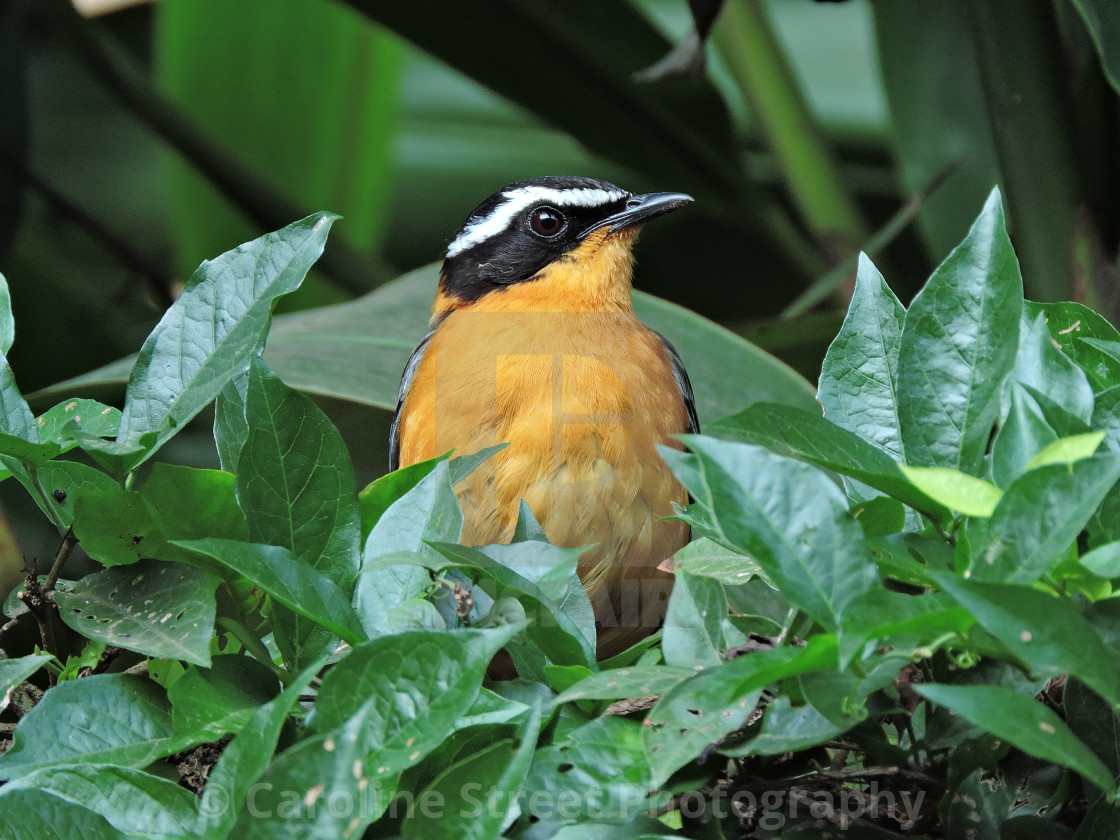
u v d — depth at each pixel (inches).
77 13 463.5
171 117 471.8
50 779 134.1
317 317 371.2
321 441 153.2
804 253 448.5
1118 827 130.2
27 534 381.4
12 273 494.6
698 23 286.5
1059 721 113.7
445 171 595.5
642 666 137.3
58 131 596.7
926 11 390.6
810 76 604.4
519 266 333.1
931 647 121.7
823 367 163.3
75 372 496.7
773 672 117.5
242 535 154.9
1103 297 299.9
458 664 124.9
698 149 442.3
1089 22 239.5
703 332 327.0
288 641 148.2
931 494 124.2
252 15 538.6
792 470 124.1
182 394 162.9
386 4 421.1
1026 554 120.3
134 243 589.3
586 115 442.6
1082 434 127.2
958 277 148.8
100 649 176.1
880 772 141.6
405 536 151.3
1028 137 303.1
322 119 550.3
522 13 415.2
